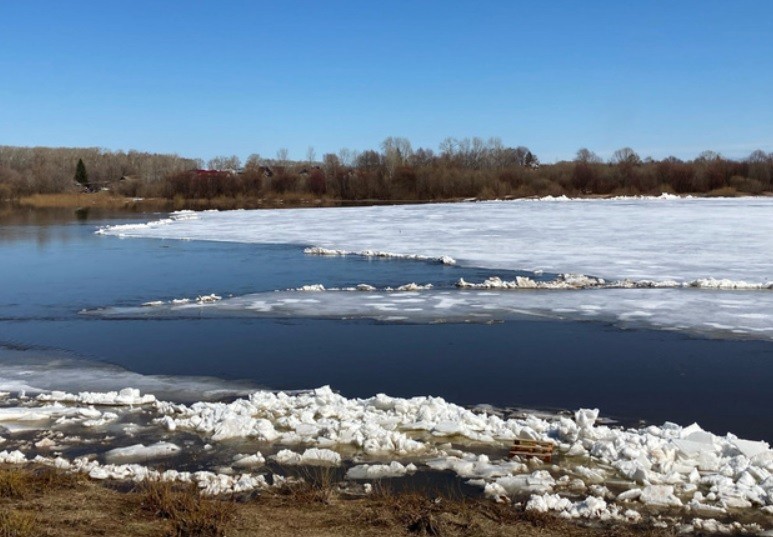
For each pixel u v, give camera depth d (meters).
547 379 11.94
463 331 15.56
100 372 12.56
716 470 7.77
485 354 13.58
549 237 35.09
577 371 12.39
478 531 6.25
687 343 14.34
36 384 11.88
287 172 103.12
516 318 16.83
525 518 6.63
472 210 54.62
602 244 31.89
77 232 43.97
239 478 7.67
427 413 9.48
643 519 6.73
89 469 7.94
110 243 36.94
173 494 6.91
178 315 17.78
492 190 84.50
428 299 19.38
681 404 10.66
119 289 22.09
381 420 9.34
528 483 7.48
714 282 20.91
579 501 7.15
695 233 35.25
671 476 7.53
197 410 10.02
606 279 22.44
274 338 15.10
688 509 6.93
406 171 89.12
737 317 16.66
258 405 10.08
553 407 10.52
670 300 18.80
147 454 8.52
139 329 16.20
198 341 14.91
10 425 9.69
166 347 14.40
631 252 29.00
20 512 6.19
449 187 86.06
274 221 49.84
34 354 13.95
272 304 18.98
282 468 8.09
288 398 10.30
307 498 6.95
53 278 24.58
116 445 8.91
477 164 108.19
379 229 41.88
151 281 23.69
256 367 12.81
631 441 8.48
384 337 15.09
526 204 61.28
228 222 49.88
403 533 6.11
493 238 35.44
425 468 8.05
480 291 20.56
